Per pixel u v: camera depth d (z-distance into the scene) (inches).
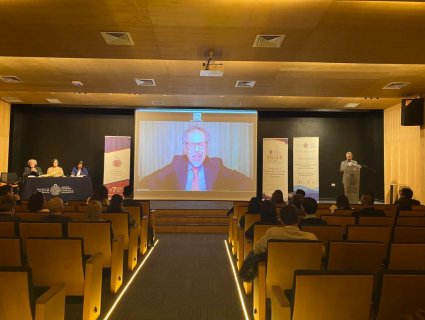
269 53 236.1
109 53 239.9
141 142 468.1
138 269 205.6
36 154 494.6
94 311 129.4
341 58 243.8
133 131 502.3
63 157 497.0
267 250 119.1
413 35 201.2
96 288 131.3
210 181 466.6
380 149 481.7
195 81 332.2
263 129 510.3
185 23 189.8
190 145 469.1
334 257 117.3
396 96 376.8
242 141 471.8
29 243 120.9
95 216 171.3
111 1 166.1
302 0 163.2
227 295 164.4
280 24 189.8
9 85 354.0
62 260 122.6
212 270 205.5
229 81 330.3
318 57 242.1
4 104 454.3
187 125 471.2
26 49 232.8
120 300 155.6
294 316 81.4
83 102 454.3
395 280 81.0
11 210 167.2
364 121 509.4
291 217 127.6
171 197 464.1
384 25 188.5
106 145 468.1
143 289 170.9
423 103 357.1
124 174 469.1
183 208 378.0
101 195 231.1
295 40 212.1
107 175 465.7
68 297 150.6
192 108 471.8
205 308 148.7
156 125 470.3
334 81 321.4
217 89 362.3
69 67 294.4
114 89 367.6
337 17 179.9
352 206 265.1
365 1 162.6
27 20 188.1
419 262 117.1
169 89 365.4
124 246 195.9
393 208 253.8
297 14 177.3
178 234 326.6
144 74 312.7
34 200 184.1
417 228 149.1
